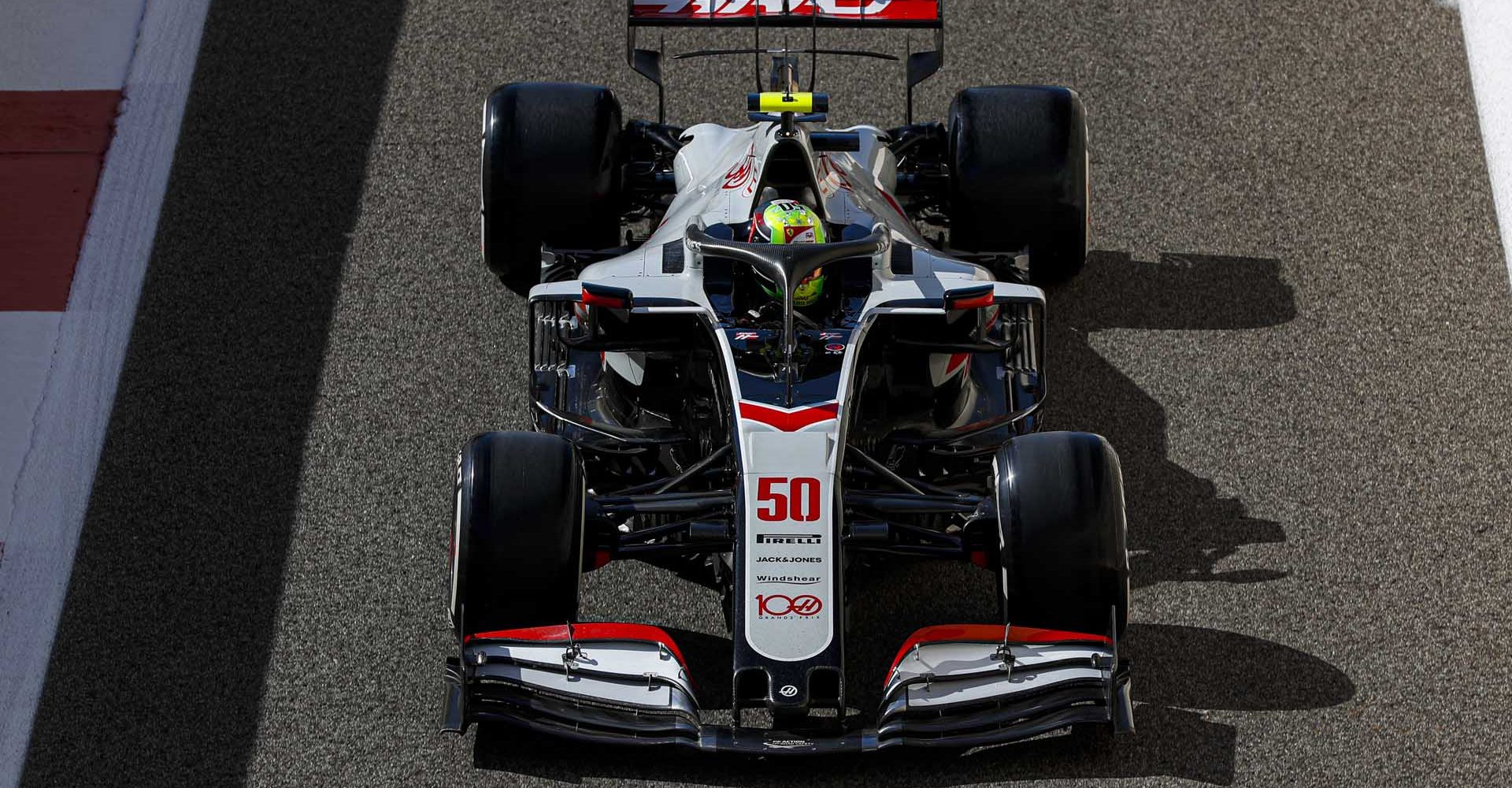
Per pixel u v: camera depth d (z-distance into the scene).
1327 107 34.56
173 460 27.28
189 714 23.28
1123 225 32.00
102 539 25.97
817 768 22.06
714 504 21.91
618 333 24.62
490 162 27.98
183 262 30.81
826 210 23.95
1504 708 23.52
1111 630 21.09
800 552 20.36
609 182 28.27
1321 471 27.42
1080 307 30.34
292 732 22.98
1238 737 22.88
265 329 29.62
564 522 20.91
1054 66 35.44
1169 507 26.80
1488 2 36.91
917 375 25.00
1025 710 21.00
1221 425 28.22
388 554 25.80
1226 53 35.81
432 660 24.09
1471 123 34.16
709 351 23.67
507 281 30.59
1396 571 25.73
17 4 36.09
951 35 36.12
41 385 28.55
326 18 36.31
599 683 21.02
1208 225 32.03
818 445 21.08
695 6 28.81
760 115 25.64
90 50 35.22
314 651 24.22
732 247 21.53
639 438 23.78
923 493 22.89
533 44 35.88
